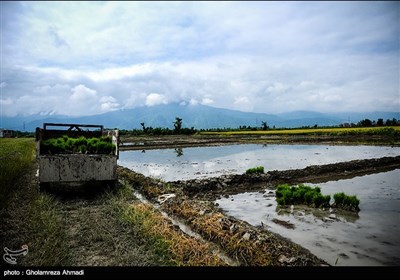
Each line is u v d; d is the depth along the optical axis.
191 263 5.32
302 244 6.79
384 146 36.66
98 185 10.76
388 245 6.73
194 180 13.55
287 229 7.84
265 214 9.31
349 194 12.04
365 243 6.85
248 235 6.41
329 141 44.34
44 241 6.04
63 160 9.78
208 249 6.05
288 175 15.73
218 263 5.31
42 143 11.17
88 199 9.66
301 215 9.17
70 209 8.62
